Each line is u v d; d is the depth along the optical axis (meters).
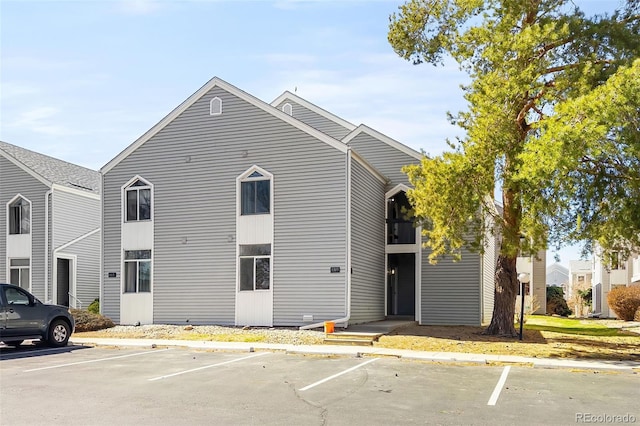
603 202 15.68
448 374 12.56
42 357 15.16
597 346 17.39
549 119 14.48
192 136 22.78
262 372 12.72
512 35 16.62
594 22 16.61
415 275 25.28
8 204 29.09
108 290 23.38
